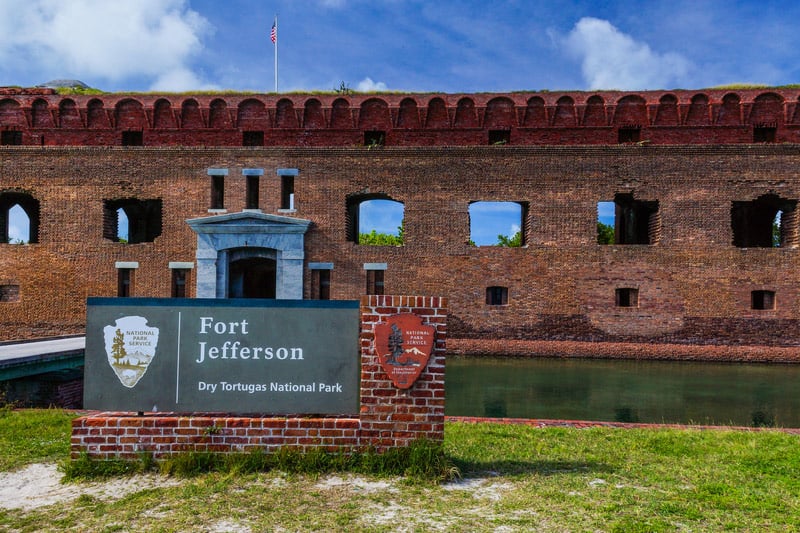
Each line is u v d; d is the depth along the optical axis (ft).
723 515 14.61
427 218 68.54
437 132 72.23
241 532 13.21
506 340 66.44
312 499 15.31
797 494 16.31
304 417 18.47
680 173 66.49
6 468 18.62
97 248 69.56
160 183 69.97
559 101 71.00
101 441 17.65
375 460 17.53
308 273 68.69
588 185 67.31
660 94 69.67
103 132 73.46
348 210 72.13
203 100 73.00
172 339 18.44
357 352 18.53
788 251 65.26
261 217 67.26
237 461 17.46
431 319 18.04
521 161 68.03
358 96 72.64
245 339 18.45
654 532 13.43
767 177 65.72
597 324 66.18
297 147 69.67
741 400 39.83
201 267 68.08
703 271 65.67
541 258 67.26
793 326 64.28
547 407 37.14
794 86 70.64
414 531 13.37
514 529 13.56
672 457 20.52
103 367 18.28
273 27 89.04
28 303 69.36
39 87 75.77
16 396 36.47
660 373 53.11
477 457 20.16
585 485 17.03
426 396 17.81
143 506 14.73
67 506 14.92
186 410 18.20
